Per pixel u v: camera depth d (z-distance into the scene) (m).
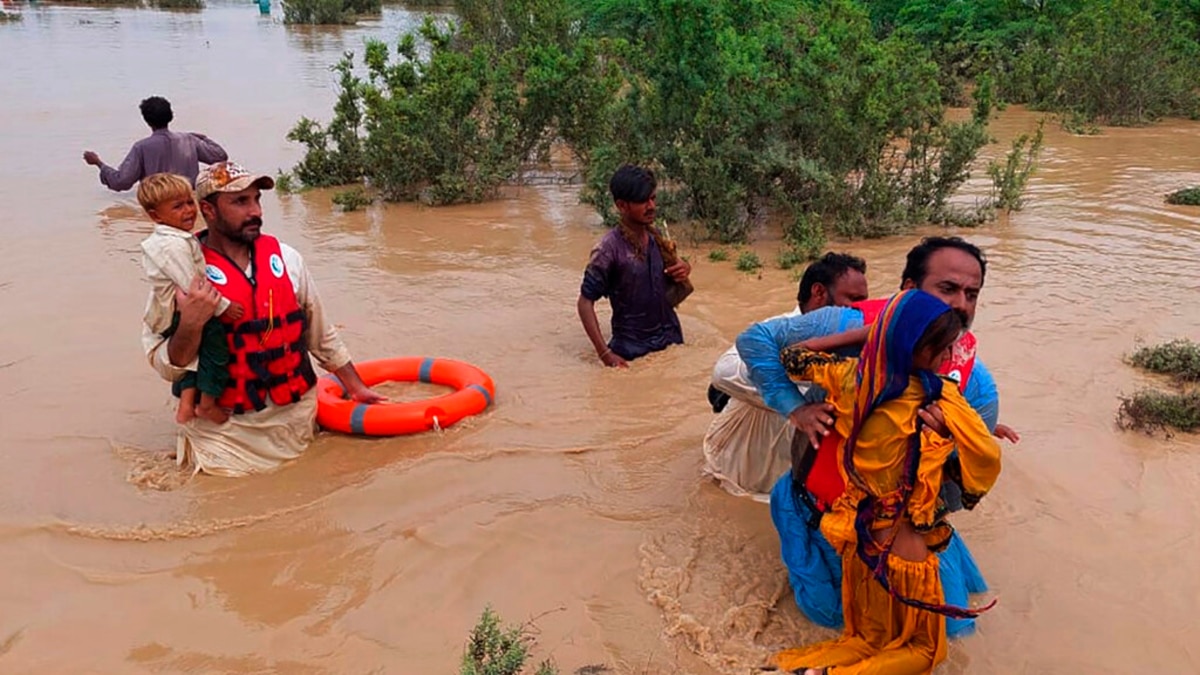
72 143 14.54
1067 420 5.57
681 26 9.68
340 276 8.50
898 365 3.28
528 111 12.12
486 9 20.22
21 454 5.32
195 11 42.16
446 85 11.63
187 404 5.03
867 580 3.53
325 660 3.69
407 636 3.82
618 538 4.47
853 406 3.43
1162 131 16.19
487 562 4.30
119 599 4.08
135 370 6.50
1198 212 10.48
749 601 3.98
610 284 6.59
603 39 13.48
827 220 10.09
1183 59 18.34
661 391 6.11
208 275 4.95
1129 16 17.31
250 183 4.93
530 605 4.00
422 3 42.59
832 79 9.74
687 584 4.11
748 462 4.79
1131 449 5.24
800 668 3.53
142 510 4.75
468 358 6.67
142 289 8.19
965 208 10.54
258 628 3.88
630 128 10.04
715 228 9.61
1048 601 3.99
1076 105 17.52
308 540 4.50
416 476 5.03
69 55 25.39
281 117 16.70
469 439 5.45
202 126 15.76
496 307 7.74
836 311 3.86
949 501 3.73
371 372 6.16
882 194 9.69
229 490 4.95
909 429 3.31
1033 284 8.01
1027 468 5.02
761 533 4.50
